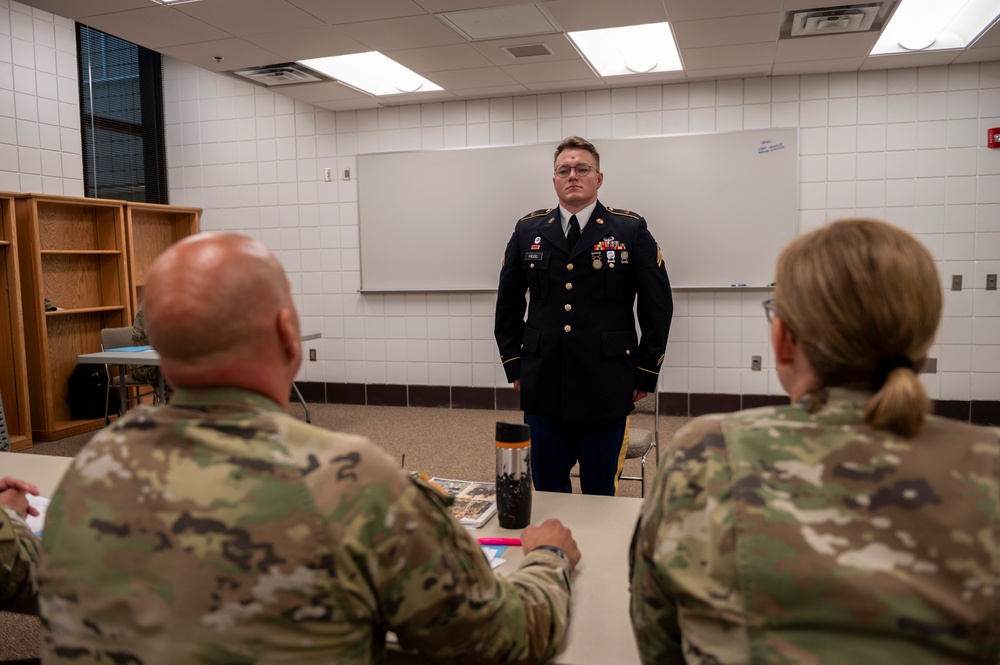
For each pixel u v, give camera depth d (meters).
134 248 6.36
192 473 0.82
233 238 0.89
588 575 1.31
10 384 5.05
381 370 6.44
